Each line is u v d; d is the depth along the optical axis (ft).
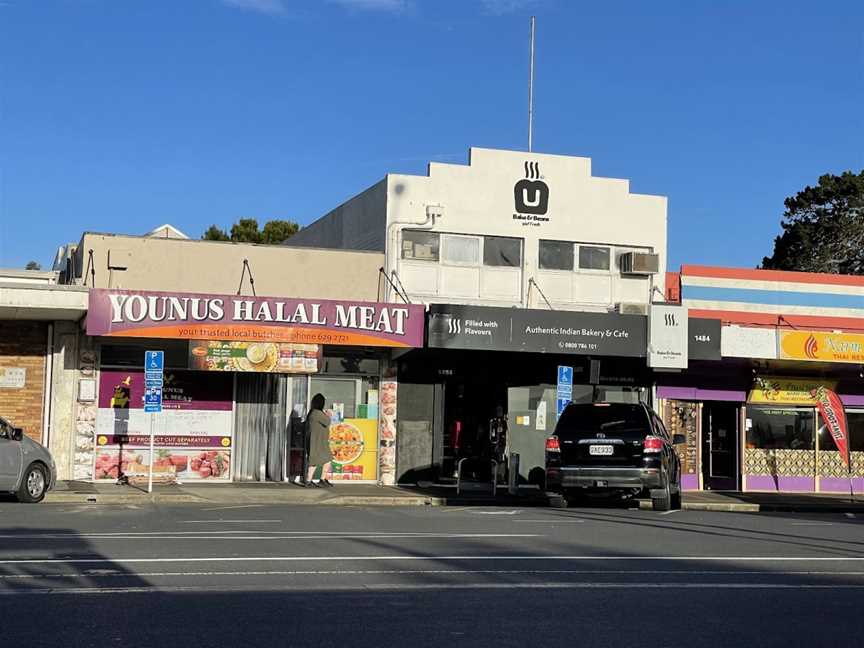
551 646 24.82
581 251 89.15
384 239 84.79
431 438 86.02
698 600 31.53
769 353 88.02
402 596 30.66
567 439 65.46
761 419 96.32
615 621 28.02
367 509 65.00
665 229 91.20
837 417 94.94
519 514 61.41
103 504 64.44
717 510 78.23
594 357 90.63
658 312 84.43
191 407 80.18
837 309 95.40
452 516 58.95
